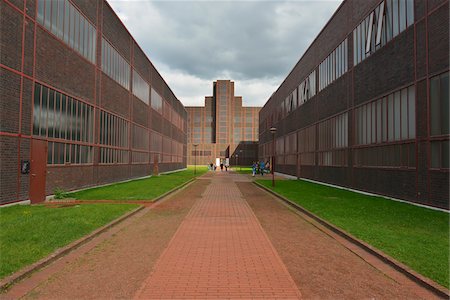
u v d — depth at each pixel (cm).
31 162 1319
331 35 2531
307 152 3186
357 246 734
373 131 1816
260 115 6631
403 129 1512
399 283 523
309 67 3158
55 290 486
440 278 517
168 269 577
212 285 505
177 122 5700
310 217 1108
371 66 1836
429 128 1320
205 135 10688
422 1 1370
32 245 670
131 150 2872
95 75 2020
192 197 1686
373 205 1327
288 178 3603
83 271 568
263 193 1933
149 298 458
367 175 1878
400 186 1525
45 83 1428
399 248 680
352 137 2105
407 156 1477
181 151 6278
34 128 1347
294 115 3734
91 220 934
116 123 2461
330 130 2542
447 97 1223
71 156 1706
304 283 521
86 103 1891
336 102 2408
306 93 3247
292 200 1487
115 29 2406
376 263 617
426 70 1340
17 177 1234
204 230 898
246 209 1282
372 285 514
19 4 1238
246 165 10375
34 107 1346
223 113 10431
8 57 1174
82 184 1842
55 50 1519
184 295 468
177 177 3350
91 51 1959
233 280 527
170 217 1091
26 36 1284
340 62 2336
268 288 496
